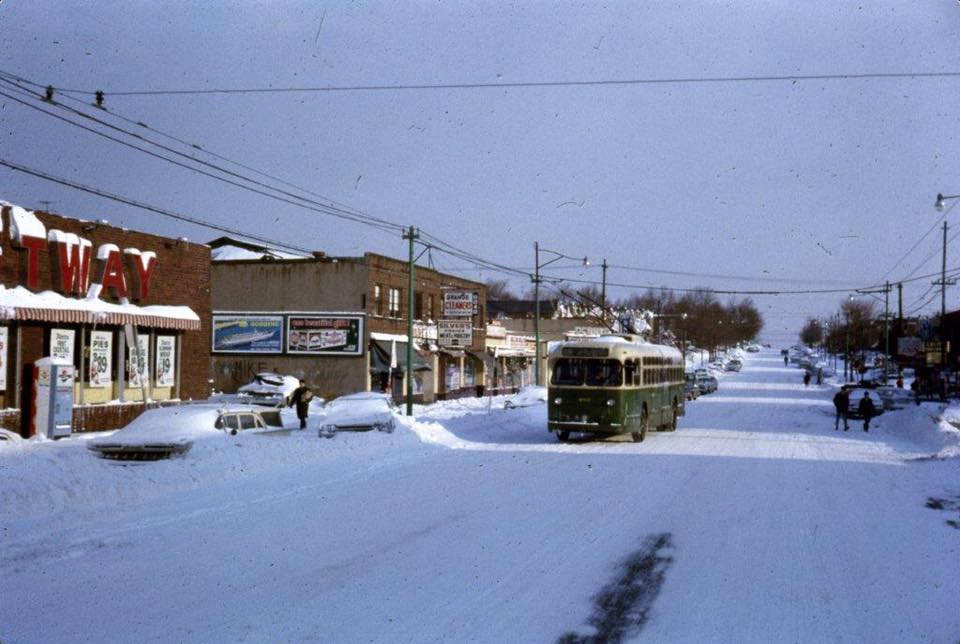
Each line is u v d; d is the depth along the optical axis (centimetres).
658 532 1223
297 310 4403
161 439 1598
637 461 2169
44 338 2373
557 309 10206
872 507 1487
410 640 722
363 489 1602
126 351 2711
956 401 4866
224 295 4509
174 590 880
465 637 733
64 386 2206
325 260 4375
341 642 715
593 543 1138
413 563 1011
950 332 5816
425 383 4959
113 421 2600
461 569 983
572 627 766
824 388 8144
